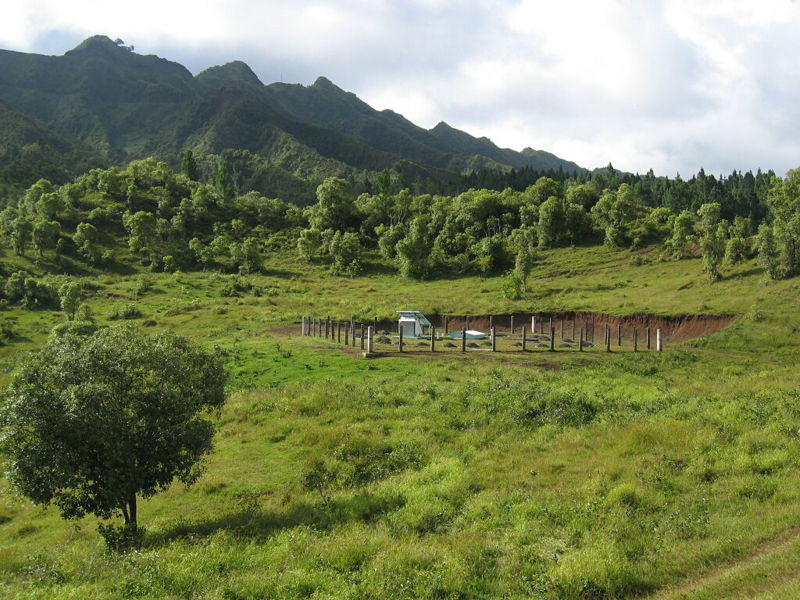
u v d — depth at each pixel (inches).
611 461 648.4
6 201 5940.0
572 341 1804.9
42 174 7421.3
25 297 3171.8
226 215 5477.4
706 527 461.4
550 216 4197.8
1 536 647.1
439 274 4003.4
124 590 406.9
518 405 909.2
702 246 2797.7
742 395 932.0
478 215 4724.4
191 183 5880.9
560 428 823.7
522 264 3112.7
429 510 552.7
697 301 2290.8
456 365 1294.3
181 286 3639.3
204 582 421.1
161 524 606.9
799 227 2395.4
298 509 601.9
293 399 1053.8
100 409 553.9
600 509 516.7
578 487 583.2
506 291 2918.3
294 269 4357.8
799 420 742.5
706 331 1977.1
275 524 566.3
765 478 553.9
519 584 398.3
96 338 624.1
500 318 2448.3
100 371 583.8
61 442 544.1
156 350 633.6
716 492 542.3
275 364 1425.9
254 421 963.3
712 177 6540.4
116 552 500.7
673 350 1636.3
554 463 670.5
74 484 539.8
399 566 428.8
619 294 2780.5
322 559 455.8
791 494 503.5
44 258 4030.5
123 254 4362.7
